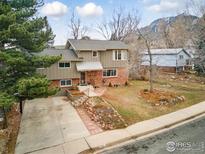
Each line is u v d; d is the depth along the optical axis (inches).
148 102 849.5
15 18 518.3
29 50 611.8
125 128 612.4
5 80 557.0
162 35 2517.2
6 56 514.3
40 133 597.6
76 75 1144.2
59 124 665.6
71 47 1272.1
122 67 1294.3
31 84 482.6
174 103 844.0
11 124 648.4
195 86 1257.4
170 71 1878.7
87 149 497.0
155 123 642.2
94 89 1114.7
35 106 899.4
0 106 458.0
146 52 1695.4
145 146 503.2
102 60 1229.1
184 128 604.1
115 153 477.1
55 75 1090.1
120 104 821.2
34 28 593.9
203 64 1423.5
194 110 760.3
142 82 1411.2
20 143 536.1
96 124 652.7
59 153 480.4
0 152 462.0
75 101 911.7
